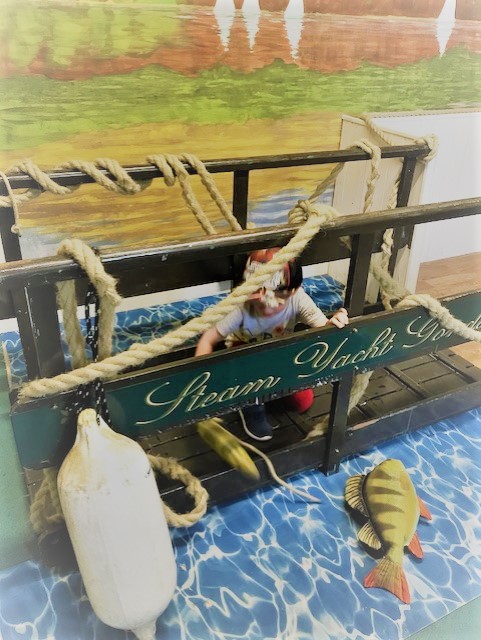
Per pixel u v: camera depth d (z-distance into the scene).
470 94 2.51
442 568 1.27
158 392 1.10
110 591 0.98
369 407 1.67
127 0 1.76
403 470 1.42
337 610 1.17
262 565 1.26
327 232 1.15
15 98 1.76
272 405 1.64
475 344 2.04
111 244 2.12
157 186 2.09
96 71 1.82
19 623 1.13
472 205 1.33
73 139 1.89
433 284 2.34
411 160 1.98
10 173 1.54
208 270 1.68
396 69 2.31
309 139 2.31
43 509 1.19
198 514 1.21
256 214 2.37
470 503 1.44
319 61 2.15
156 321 2.28
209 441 1.44
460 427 1.72
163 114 1.98
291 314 1.45
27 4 1.66
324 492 1.46
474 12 2.32
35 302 1.00
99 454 0.93
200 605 1.17
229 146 2.16
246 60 2.03
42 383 0.97
